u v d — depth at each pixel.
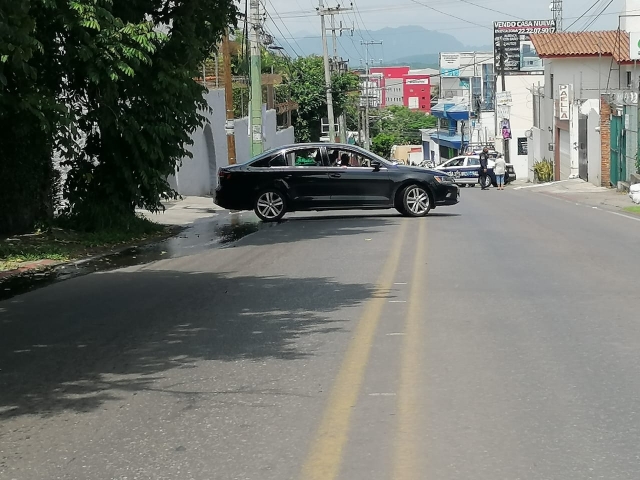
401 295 10.09
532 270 11.91
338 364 6.99
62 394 6.42
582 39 49.94
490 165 47.94
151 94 16.62
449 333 8.03
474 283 10.86
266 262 13.52
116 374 6.93
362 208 20.81
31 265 13.92
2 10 10.69
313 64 66.62
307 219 21.36
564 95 45.84
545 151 53.00
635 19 46.00
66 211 18.58
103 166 18.19
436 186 20.94
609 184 37.00
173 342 8.01
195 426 5.55
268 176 20.72
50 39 14.98
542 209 24.36
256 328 8.50
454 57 116.50
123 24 15.32
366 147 80.38
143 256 15.12
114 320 9.18
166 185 18.70
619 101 35.44
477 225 18.70
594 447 5.02
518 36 75.50
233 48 45.03
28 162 17.34
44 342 8.20
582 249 14.30
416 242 15.45
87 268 13.70
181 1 16.92
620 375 6.55
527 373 6.63
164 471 4.79
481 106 82.81
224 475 4.70
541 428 5.36
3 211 17.27
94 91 16.53
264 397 6.14
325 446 5.10
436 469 4.71
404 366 6.88
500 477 4.58
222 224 21.06
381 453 4.97
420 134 116.94
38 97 14.62
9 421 5.81
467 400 5.96
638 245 14.88
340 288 10.74
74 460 5.02
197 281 11.80
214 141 36.78
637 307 9.16
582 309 9.09
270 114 48.75
